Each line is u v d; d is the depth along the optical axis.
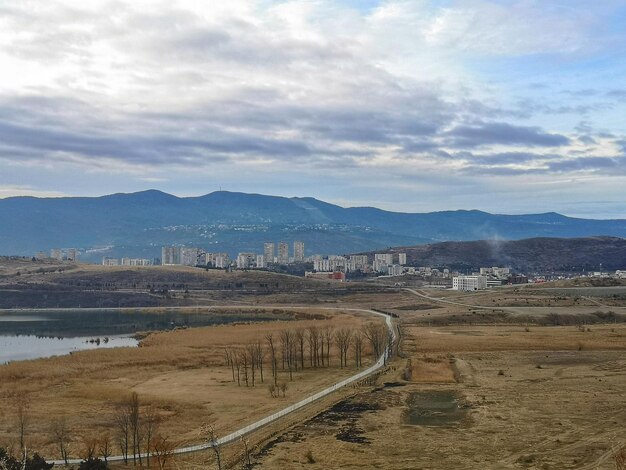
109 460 82.94
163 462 77.12
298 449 87.38
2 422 105.88
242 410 113.12
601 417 103.25
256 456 84.38
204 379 147.25
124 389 134.25
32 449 88.88
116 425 103.25
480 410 110.12
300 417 105.88
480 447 88.38
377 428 98.94
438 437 93.81
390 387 132.38
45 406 119.12
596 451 85.19
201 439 92.31
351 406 114.50
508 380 138.38
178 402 119.94
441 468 79.56
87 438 94.12
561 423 100.12
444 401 118.75
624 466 74.00
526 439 91.88
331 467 79.94
